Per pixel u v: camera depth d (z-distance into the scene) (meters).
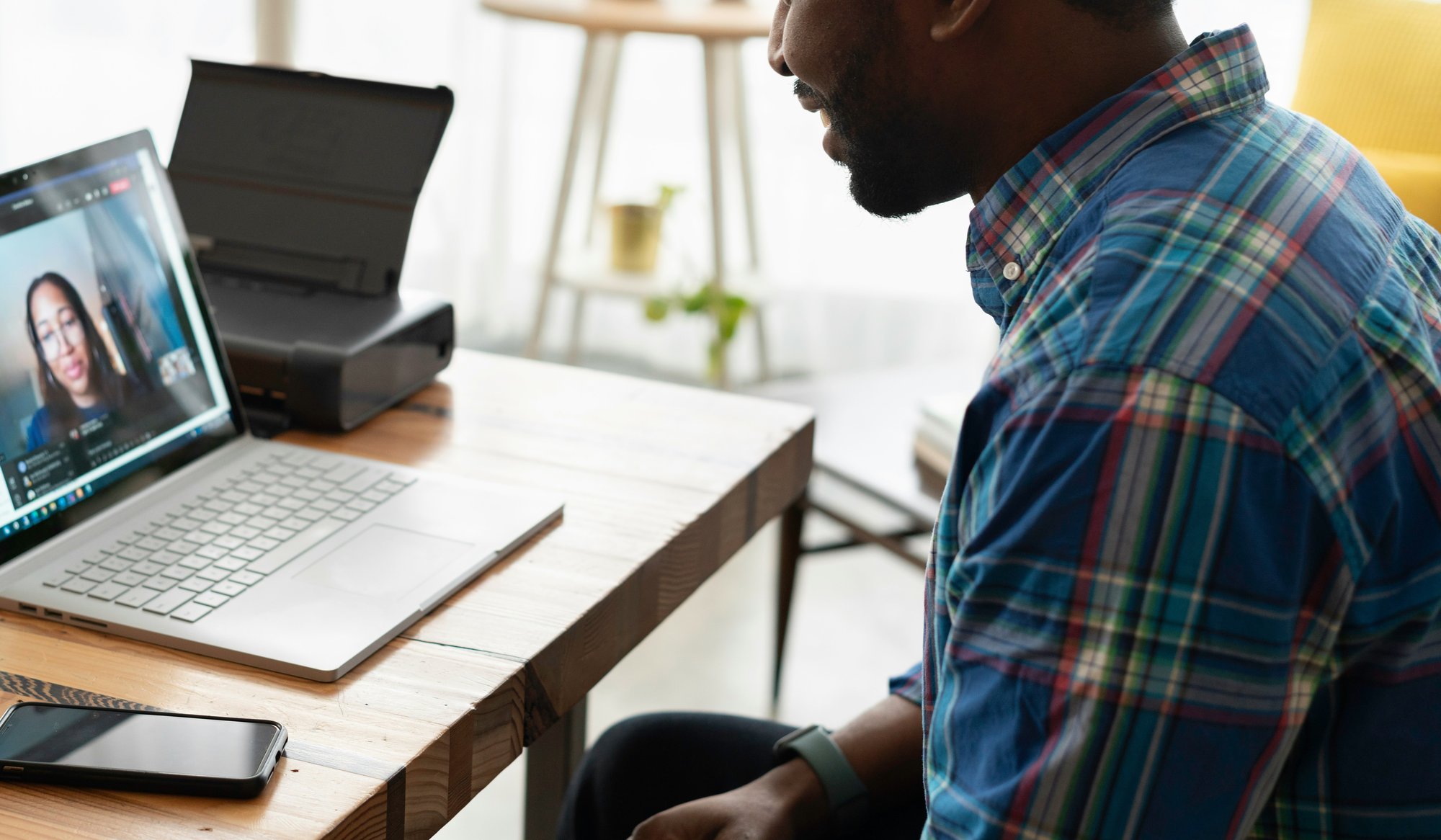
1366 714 0.64
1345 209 0.67
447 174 3.07
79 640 0.77
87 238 0.91
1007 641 0.60
